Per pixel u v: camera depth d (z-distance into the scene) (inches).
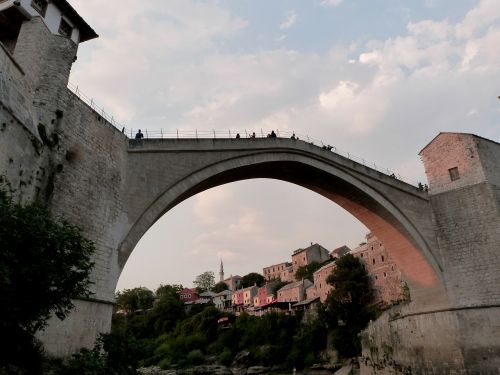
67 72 740.7
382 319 1509.6
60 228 426.6
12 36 964.0
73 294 438.3
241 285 4899.1
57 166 679.1
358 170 1226.0
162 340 3142.2
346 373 1973.4
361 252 2760.8
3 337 439.8
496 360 1045.2
